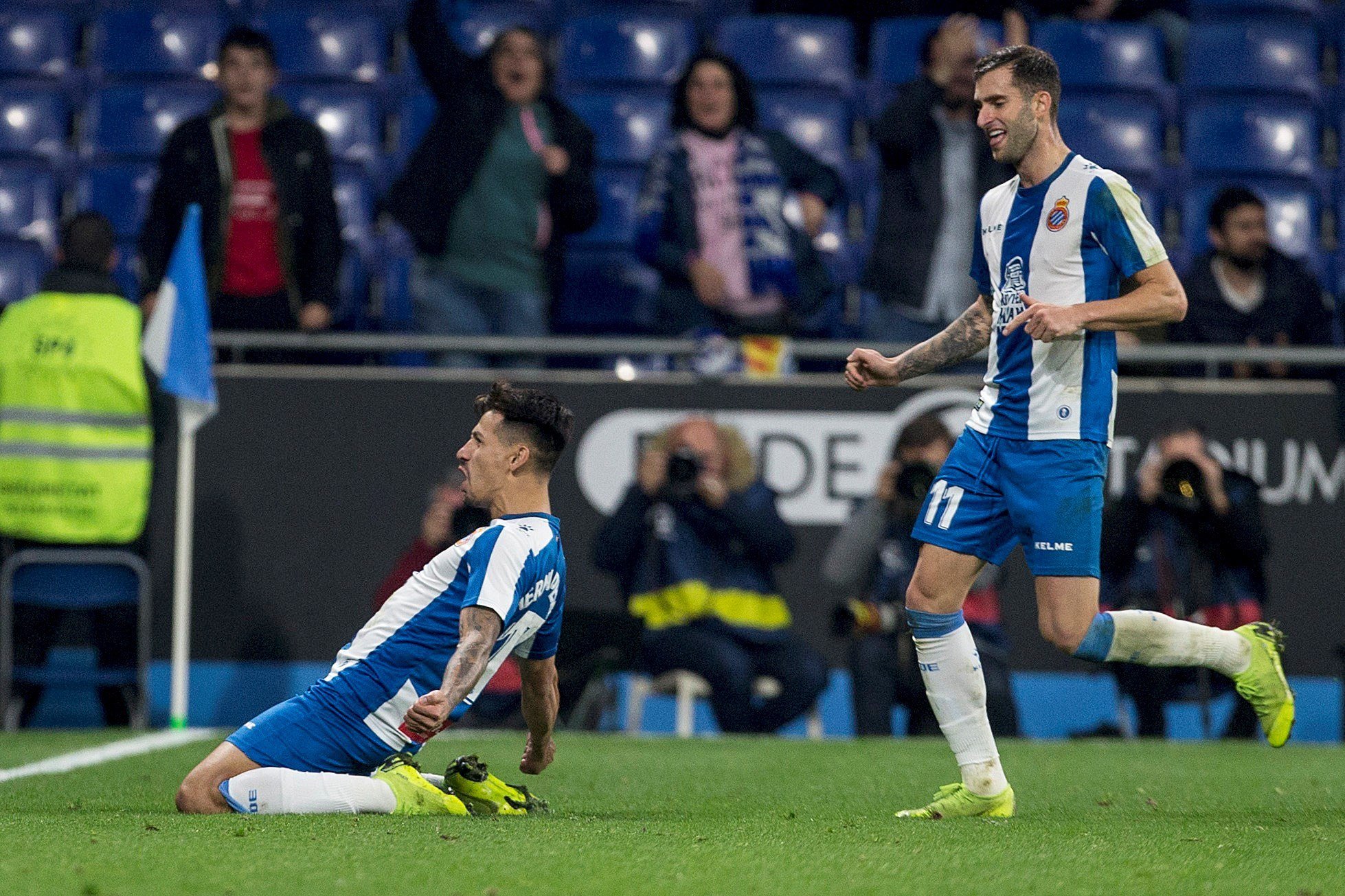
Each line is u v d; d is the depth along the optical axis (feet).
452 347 103.40
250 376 99.91
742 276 110.11
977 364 113.29
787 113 134.00
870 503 98.07
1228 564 97.14
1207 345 106.11
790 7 142.31
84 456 96.53
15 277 129.08
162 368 94.12
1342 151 140.26
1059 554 50.93
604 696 97.14
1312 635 97.35
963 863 38.93
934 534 52.47
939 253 111.45
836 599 97.66
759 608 97.71
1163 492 95.71
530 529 47.75
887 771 70.54
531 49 112.98
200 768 48.34
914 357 54.75
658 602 97.55
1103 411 51.13
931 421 97.71
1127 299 49.42
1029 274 51.49
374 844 40.45
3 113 134.31
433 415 99.86
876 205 131.34
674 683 97.04
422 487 99.40
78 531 96.53
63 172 133.90
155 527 99.40
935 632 52.54
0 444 96.27
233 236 107.65
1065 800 59.16
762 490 98.32
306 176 108.37
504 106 112.27
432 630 48.65
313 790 48.03
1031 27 138.21
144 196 130.72
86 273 98.63
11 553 97.35
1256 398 98.63
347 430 99.76
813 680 97.09
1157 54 139.13
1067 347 50.78
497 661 47.67
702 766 72.69
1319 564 97.66
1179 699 96.78
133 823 45.29
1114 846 42.34
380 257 129.90
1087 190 50.47
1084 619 51.13
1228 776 69.31
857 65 141.69
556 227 113.50
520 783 64.39
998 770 52.21
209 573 98.84
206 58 137.08
